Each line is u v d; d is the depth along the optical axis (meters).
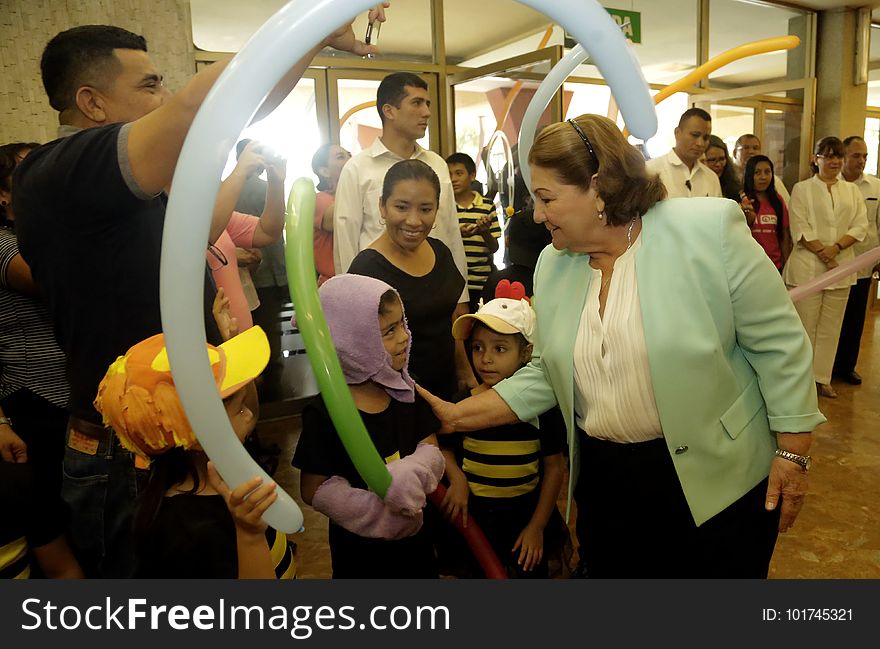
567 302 1.25
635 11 5.66
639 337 1.14
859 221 3.86
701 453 1.15
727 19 6.25
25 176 0.99
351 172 2.47
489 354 1.63
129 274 1.01
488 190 3.87
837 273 1.50
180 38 3.50
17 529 1.14
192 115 0.78
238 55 0.61
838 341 3.97
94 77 1.09
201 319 0.67
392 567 1.36
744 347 1.18
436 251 1.98
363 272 1.79
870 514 2.46
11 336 1.64
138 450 0.93
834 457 2.97
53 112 3.28
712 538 1.21
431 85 4.80
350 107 4.58
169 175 0.87
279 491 0.80
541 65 4.18
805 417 1.13
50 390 1.68
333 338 1.22
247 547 0.91
